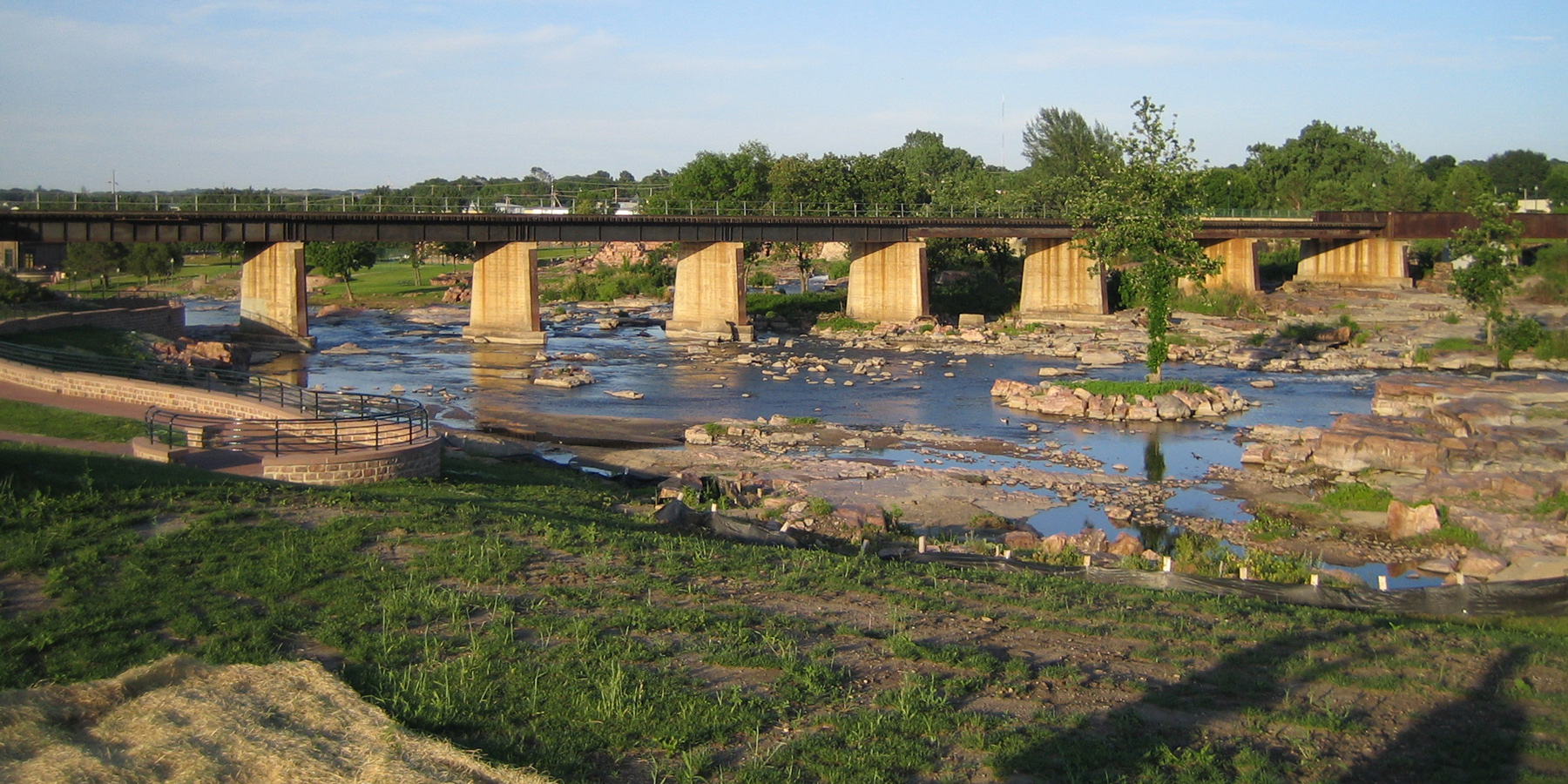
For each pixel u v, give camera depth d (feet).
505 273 318.24
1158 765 53.01
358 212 295.28
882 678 62.59
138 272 462.60
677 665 61.98
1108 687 63.52
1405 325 325.21
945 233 359.87
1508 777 53.78
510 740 50.62
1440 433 160.45
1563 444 148.36
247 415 135.54
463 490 110.73
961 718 56.59
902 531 122.83
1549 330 286.87
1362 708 62.39
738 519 114.11
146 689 52.65
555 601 71.20
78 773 43.19
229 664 56.95
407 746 48.49
